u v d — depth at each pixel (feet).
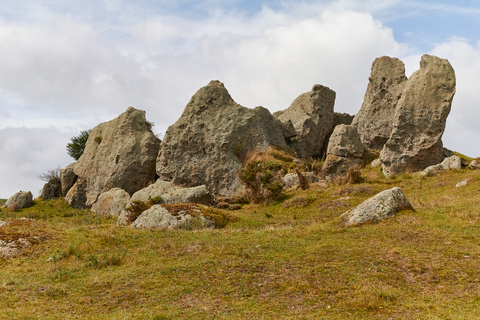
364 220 47.93
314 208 76.79
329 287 32.22
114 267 41.24
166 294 33.22
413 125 98.02
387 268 34.91
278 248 41.68
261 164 96.12
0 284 37.32
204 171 113.70
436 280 32.58
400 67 126.93
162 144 120.78
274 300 30.94
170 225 59.67
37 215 116.88
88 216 107.24
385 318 26.86
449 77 97.81
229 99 125.29
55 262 43.21
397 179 89.86
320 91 145.59
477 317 25.66
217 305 30.63
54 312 30.76
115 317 28.68
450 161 89.92
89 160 138.31
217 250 42.45
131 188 126.62
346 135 106.63
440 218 47.32
